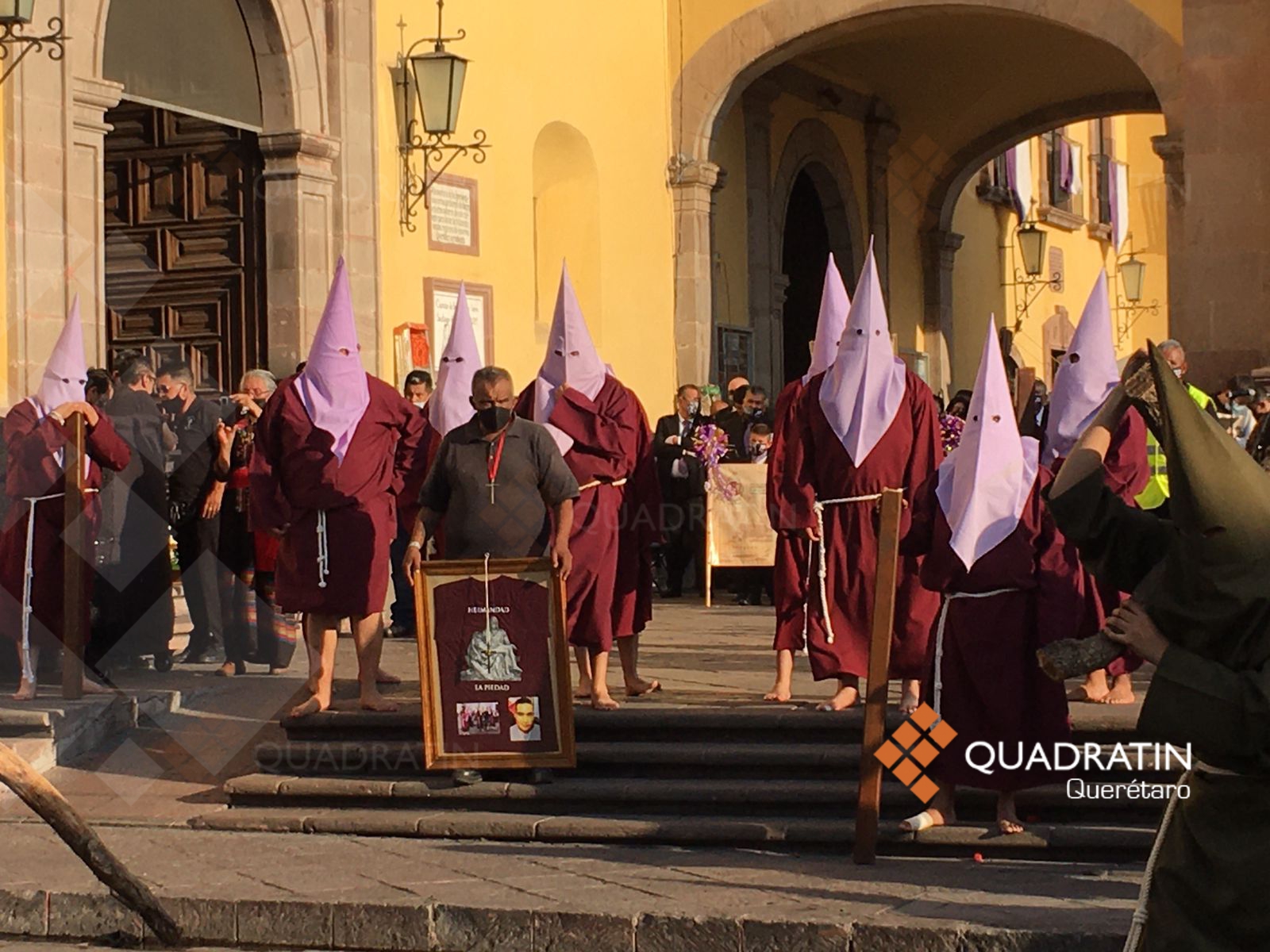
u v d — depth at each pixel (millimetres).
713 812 8531
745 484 16453
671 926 6777
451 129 16125
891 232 25266
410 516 10523
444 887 7371
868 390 9508
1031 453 7883
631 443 9844
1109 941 6398
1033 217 27406
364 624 9562
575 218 19078
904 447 9508
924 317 25797
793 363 24906
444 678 8836
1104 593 9328
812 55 23141
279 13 14703
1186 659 4680
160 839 8438
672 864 7805
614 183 19422
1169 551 4766
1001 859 7871
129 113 15039
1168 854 4949
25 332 6195
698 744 9062
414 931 7055
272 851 8148
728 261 21969
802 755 8750
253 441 9641
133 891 6645
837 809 8438
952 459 7938
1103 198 27812
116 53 13562
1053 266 26672
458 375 11164
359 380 9547
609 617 9570
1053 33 22422
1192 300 18078
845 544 9461
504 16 17750
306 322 14844
